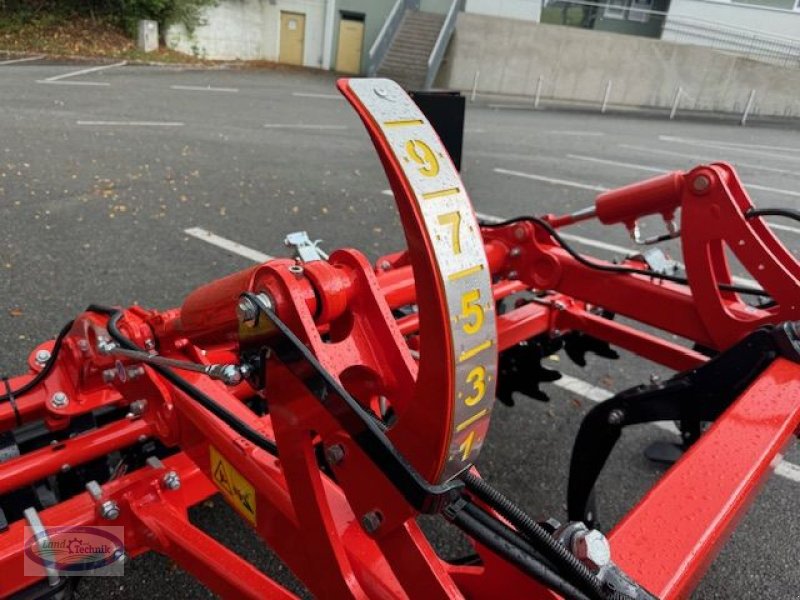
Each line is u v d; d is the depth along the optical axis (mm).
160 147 8117
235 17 20016
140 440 2066
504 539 1039
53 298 3988
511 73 18750
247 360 1203
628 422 2154
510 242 2807
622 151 11227
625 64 18328
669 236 2539
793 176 10133
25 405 2041
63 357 2137
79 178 6488
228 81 15211
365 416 1010
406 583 1097
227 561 1533
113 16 17281
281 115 11336
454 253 903
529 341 3115
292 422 1166
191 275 4504
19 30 15844
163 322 1761
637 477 2941
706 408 2021
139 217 5574
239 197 6414
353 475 1091
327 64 21250
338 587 1234
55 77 12727
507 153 10102
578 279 2658
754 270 2219
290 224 5762
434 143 958
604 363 3926
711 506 1260
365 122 922
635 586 1009
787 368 1806
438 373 924
